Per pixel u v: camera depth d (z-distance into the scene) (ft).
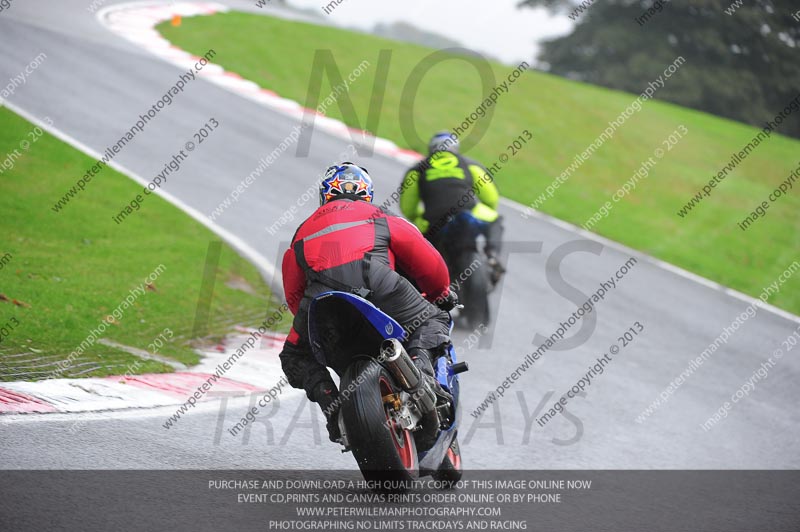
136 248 128.88
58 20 336.49
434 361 55.11
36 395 66.03
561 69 599.16
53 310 93.30
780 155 366.02
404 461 51.85
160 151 200.54
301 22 416.26
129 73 275.39
